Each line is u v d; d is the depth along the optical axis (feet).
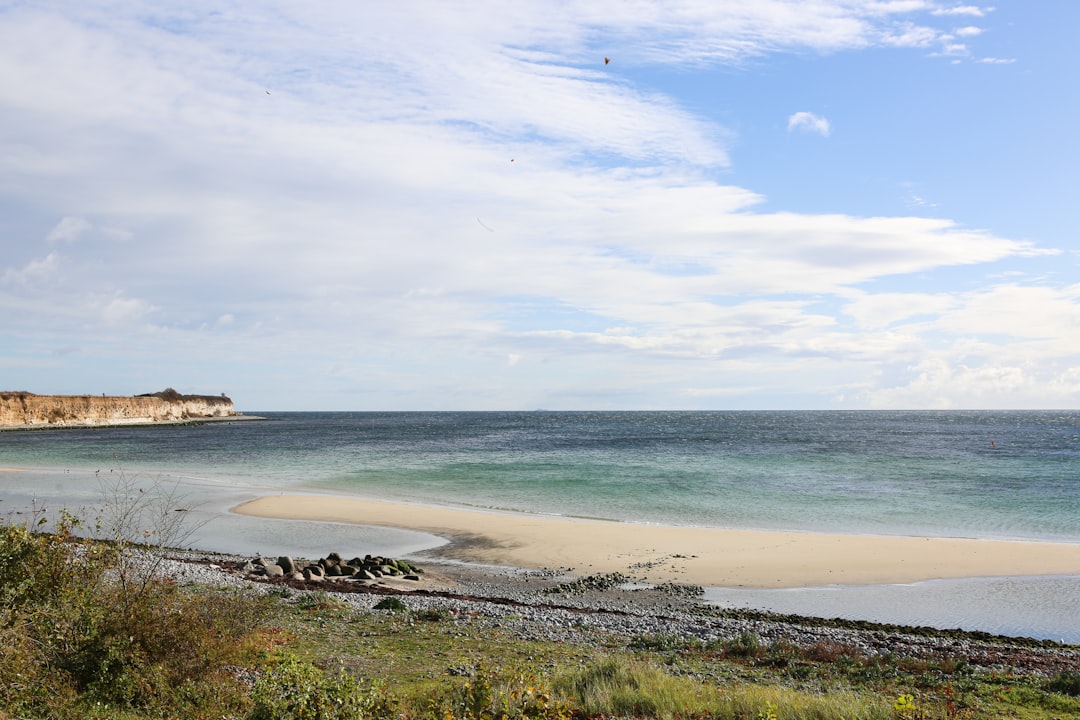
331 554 95.71
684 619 71.41
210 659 36.14
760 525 121.19
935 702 44.88
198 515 131.34
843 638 64.59
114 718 29.40
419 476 189.37
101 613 33.78
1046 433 435.12
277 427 576.20
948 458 239.50
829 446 306.35
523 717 32.58
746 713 37.50
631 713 37.19
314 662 47.57
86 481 181.37
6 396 491.72
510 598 80.84
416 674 46.29
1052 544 105.29
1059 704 45.21
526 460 235.20
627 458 240.53
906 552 100.58
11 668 28.91
